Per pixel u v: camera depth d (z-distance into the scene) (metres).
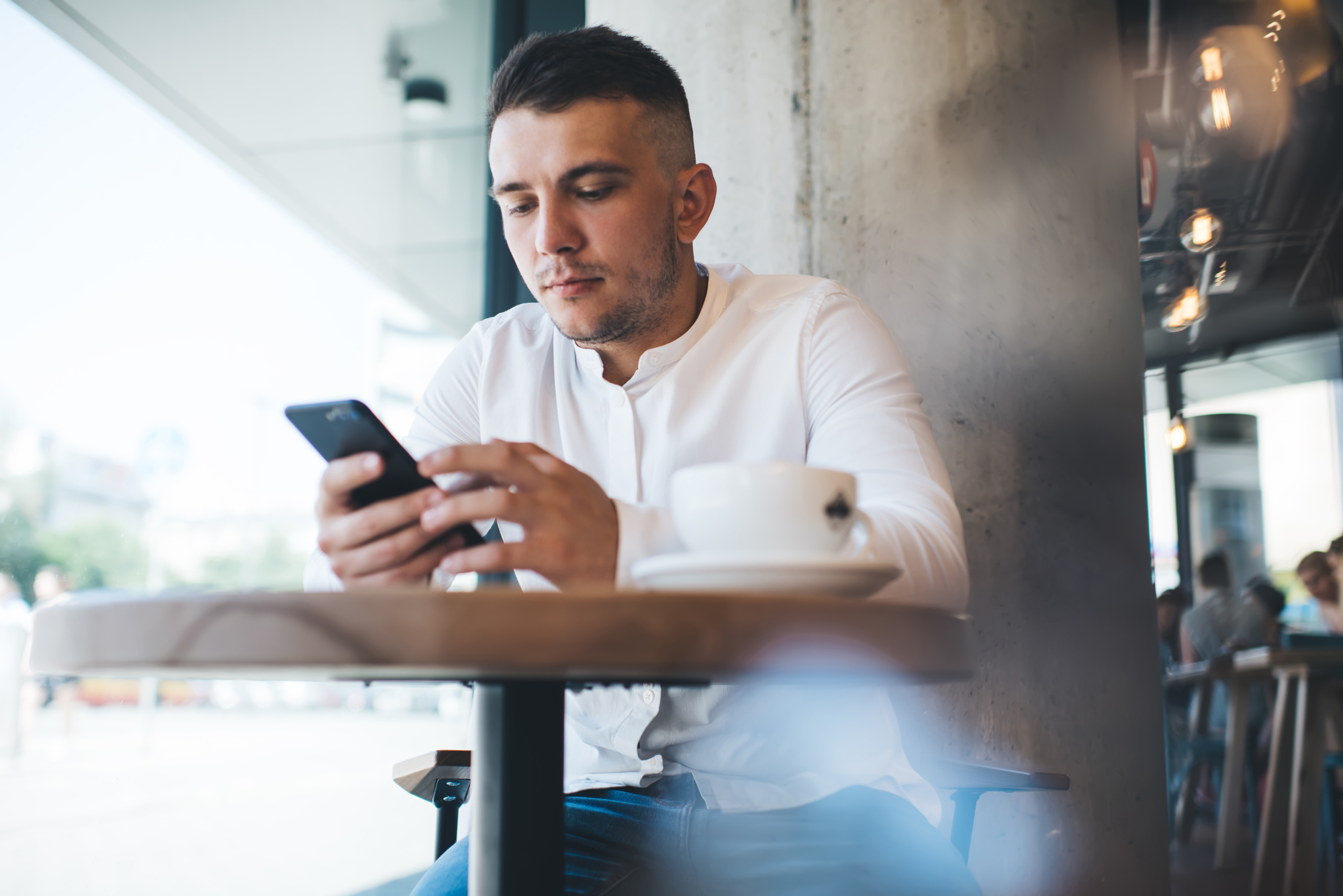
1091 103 1.69
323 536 0.55
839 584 0.48
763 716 0.89
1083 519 1.56
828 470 0.52
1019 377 1.56
